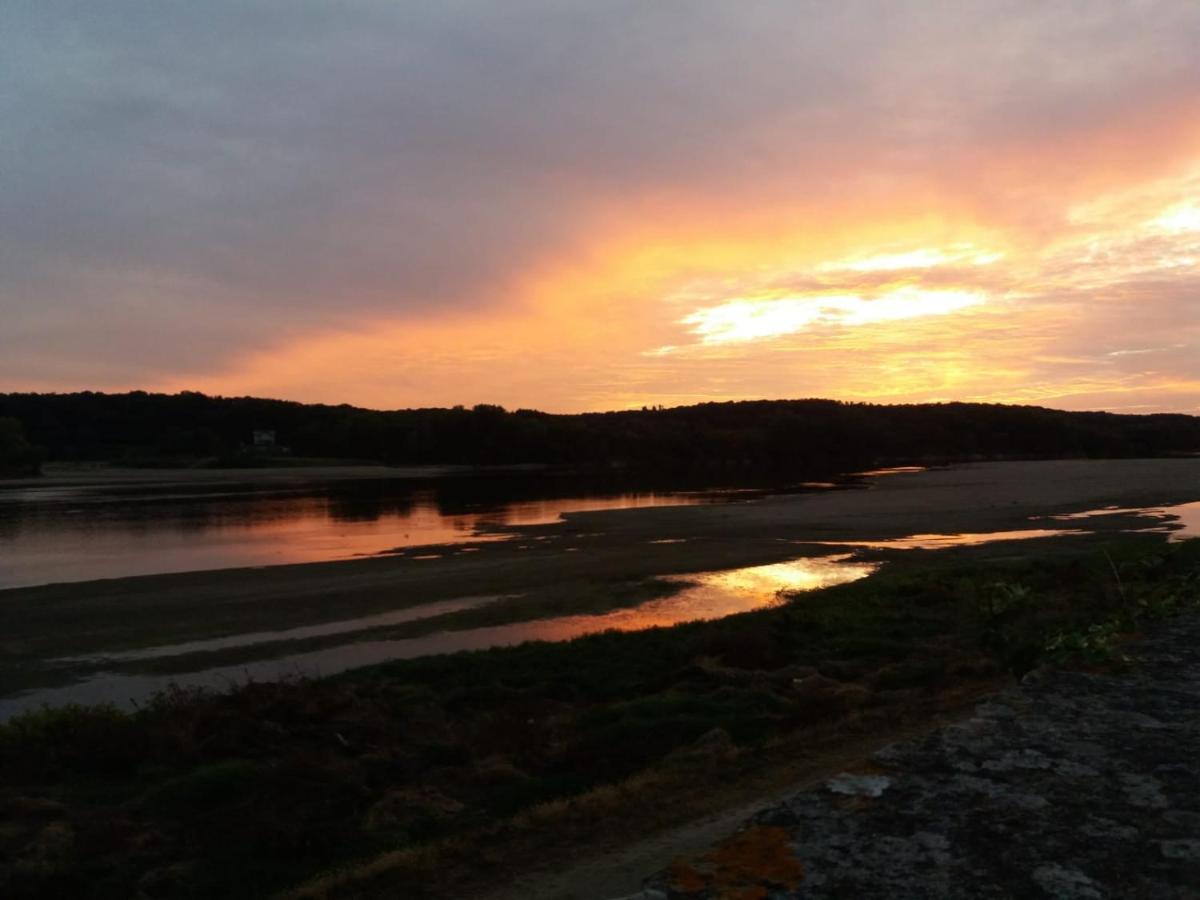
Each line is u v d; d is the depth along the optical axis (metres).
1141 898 2.08
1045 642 5.13
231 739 9.27
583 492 65.38
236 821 6.95
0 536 38.19
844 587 19.25
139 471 105.19
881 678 10.61
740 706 9.84
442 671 13.09
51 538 37.47
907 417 140.25
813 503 48.03
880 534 33.72
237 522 44.00
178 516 47.56
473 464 124.44
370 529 39.78
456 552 30.64
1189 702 3.61
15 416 128.25
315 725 10.02
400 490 70.38
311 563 28.14
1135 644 4.85
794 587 22.97
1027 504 44.72
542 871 5.64
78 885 6.04
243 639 18.38
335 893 5.59
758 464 117.75
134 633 19.00
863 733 7.98
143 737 9.27
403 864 5.91
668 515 42.75
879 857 2.33
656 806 6.59
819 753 7.50
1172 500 46.25
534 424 126.44
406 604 21.52
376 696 11.57
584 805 6.75
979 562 25.42
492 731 9.49
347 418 137.12
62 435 127.00
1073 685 3.92
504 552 30.33
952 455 132.12
